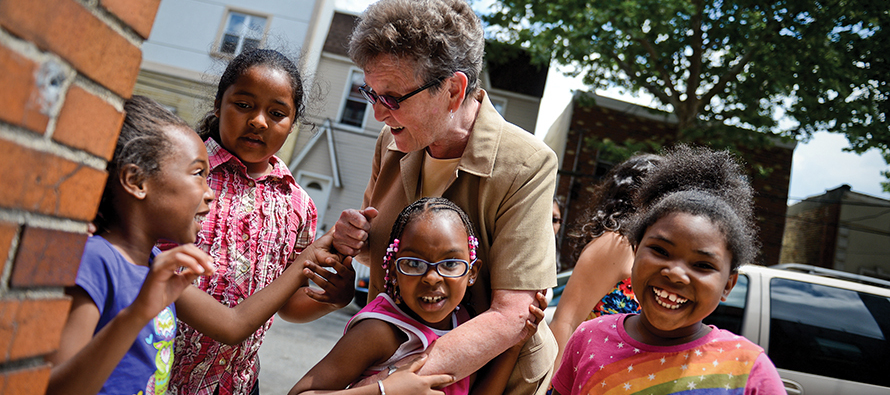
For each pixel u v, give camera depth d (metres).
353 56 1.69
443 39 1.60
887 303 3.76
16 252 0.77
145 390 1.25
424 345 1.61
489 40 13.84
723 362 1.53
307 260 1.72
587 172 14.93
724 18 12.14
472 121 1.83
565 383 1.83
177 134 1.26
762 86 12.46
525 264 1.67
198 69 14.23
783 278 3.81
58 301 0.87
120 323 0.98
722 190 1.91
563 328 2.23
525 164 1.74
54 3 0.77
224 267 1.75
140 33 0.94
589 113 15.14
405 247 1.63
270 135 1.82
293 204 1.98
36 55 0.75
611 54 12.73
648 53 12.88
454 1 1.71
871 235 15.81
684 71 13.06
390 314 1.64
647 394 1.55
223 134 1.81
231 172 1.85
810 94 12.18
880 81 12.10
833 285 3.81
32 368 0.83
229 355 1.75
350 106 16.20
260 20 14.46
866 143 12.22
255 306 1.58
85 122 0.85
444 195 1.81
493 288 1.71
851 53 11.97
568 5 12.28
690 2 11.86
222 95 1.87
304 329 7.68
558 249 4.56
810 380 3.48
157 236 1.27
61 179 0.82
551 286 1.72
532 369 1.78
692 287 1.53
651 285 1.58
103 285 1.13
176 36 14.27
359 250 1.80
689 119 12.55
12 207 0.75
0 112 0.71
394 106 1.67
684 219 1.57
